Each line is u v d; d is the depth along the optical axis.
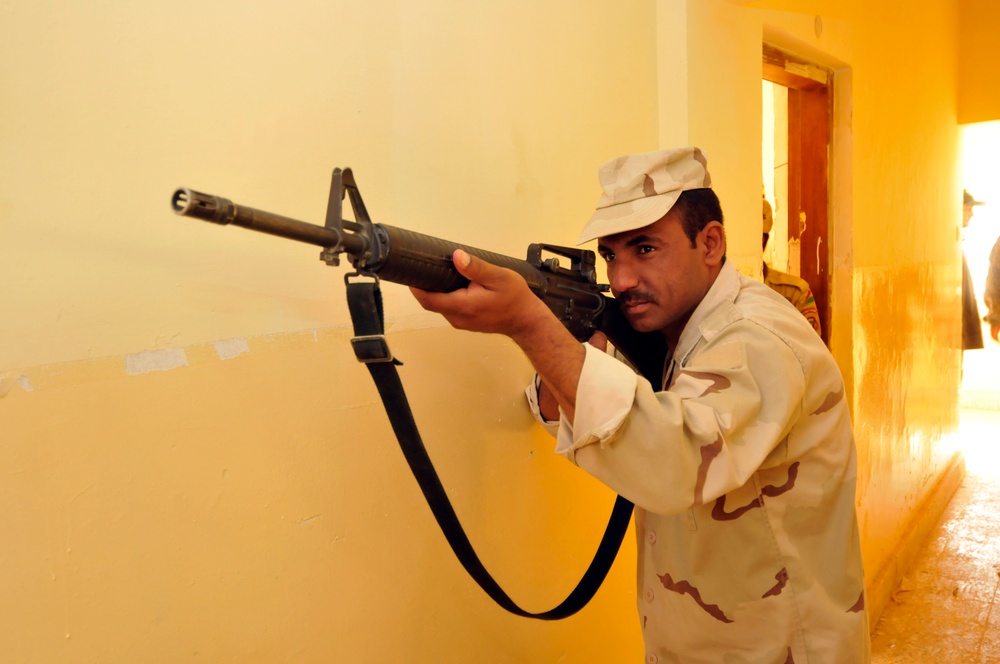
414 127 1.25
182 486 0.94
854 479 1.31
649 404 0.94
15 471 0.79
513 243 1.48
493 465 1.45
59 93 0.81
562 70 1.62
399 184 1.23
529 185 1.52
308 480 1.10
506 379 1.49
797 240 3.11
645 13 1.92
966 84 4.92
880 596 3.22
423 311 1.29
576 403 0.95
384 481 1.22
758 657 1.24
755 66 2.28
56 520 0.82
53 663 0.82
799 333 1.17
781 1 2.41
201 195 0.65
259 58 1.02
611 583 1.85
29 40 0.79
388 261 0.86
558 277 1.24
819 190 3.04
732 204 2.17
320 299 1.12
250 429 1.02
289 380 1.07
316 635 1.12
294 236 0.77
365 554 1.19
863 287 3.13
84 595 0.85
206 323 0.97
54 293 0.81
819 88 3.00
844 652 1.23
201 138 0.95
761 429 1.05
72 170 0.82
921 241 4.07
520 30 1.49
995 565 3.67
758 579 1.23
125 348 0.88
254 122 1.01
